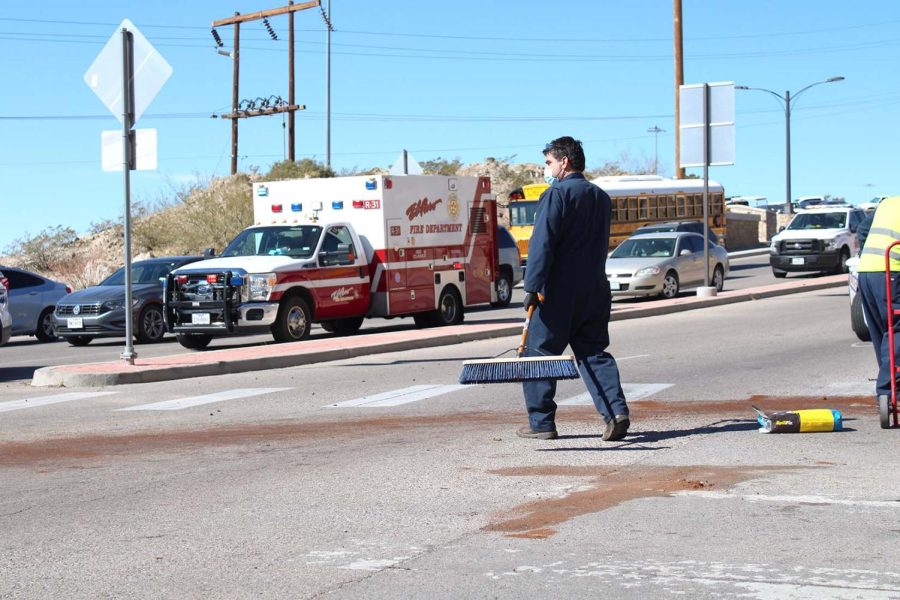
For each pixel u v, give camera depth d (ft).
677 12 165.07
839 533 22.13
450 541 22.30
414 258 80.07
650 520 23.48
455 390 46.11
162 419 40.57
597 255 31.81
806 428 33.32
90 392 49.42
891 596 18.28
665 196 170.30
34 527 24.62
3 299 57.00
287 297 71.15
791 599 18.22
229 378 53.52
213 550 22.13
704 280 101.65
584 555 21.02
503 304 113.29
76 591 19.65
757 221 235.40
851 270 60.59
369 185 77.77
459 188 84.64
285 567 20.77
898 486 26.16
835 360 52.60
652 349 60.54
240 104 200.85
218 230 173.99
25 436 37.47
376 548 21.93
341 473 29.55
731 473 27.96
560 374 30.40
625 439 33.24
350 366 57.41
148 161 54.49
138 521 24.88
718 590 18.75
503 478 28.17
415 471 29.43
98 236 191.62
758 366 51.19
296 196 79.92
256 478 29.25
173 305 70.74
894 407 33.60
